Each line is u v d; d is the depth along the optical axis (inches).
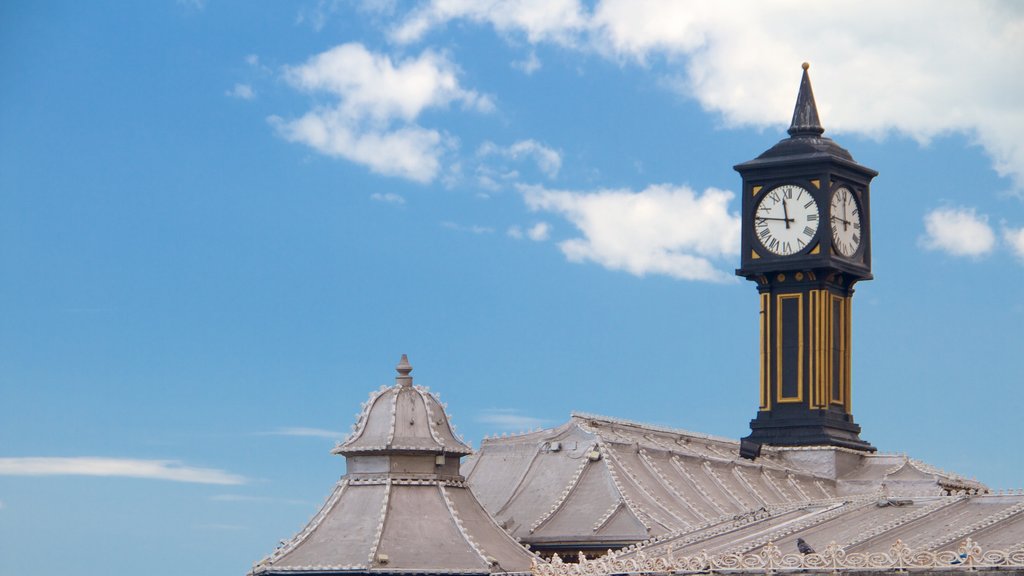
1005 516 2915.8
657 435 4879.4
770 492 4805.6
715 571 2950.3
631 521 4256.9
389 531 3848.4
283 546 3885.3
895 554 2723.9
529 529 4311.0
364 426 4015.8
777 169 5305.1
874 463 5231.3
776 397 5300.2
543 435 4626.0
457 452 4005.9
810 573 2810.0
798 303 5300.2
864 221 5388.8
